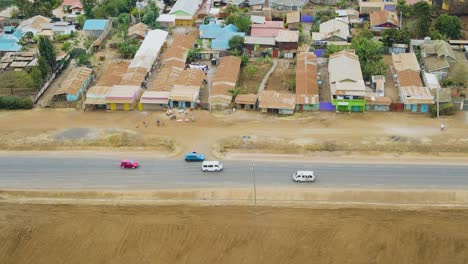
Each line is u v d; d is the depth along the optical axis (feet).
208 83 462.60
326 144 362.33
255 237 290.97
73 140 376.07
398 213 300.20
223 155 353.92
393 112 409.08
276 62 499.92
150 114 412.77
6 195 321.52
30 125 398.21
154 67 491.31
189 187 323.16
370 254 283.79
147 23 574.56
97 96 424.87
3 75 453.99
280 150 357.41
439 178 324.19
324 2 619.67
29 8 596.70
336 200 310.45
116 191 321.73
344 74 428.15
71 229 298.97
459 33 526.16
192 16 576.20
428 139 365.40
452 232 288.71
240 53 504.84
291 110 407.03
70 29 565.94
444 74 451.53
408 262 281.54
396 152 351.46
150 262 286.46
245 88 448.24
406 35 502.79
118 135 380.37
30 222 302.66
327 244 287.28
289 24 556.10
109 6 595.47
